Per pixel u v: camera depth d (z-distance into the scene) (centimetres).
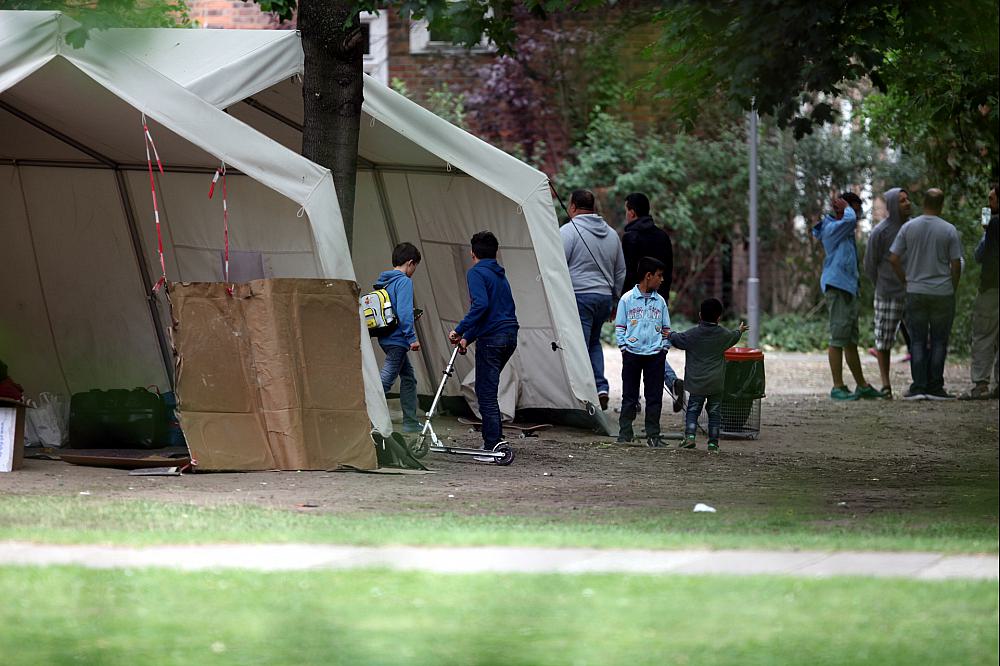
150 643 1326
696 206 6469
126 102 2706
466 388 3534
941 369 4272
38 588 1504
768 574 1605
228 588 1516
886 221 4347
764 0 2597
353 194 3056
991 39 2803
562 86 6222
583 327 3506
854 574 1605
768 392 4553
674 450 3134
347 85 3036
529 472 2747
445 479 2617
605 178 6347
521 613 1430
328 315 2689
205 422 2627
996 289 4206
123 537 1798
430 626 1385
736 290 6606
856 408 4041
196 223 3183
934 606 1457
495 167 3197
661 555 1719
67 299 3409
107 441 2950
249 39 3003
